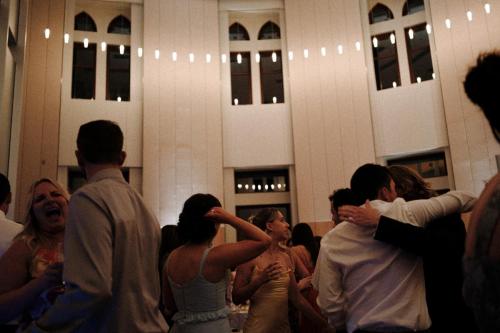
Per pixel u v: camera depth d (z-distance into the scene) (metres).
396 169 2.17
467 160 8.77
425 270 1.75
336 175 9.70
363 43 10.20
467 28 9.14
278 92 10.89
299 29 10.52
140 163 9.73
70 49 9.83
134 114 9.95
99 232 1.28
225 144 10.20
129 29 10.58
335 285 1.82
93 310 1.21
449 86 9.20
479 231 0.99
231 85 10.84
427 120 9.39
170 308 2.16
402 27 10.16
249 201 10.29
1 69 6.65
